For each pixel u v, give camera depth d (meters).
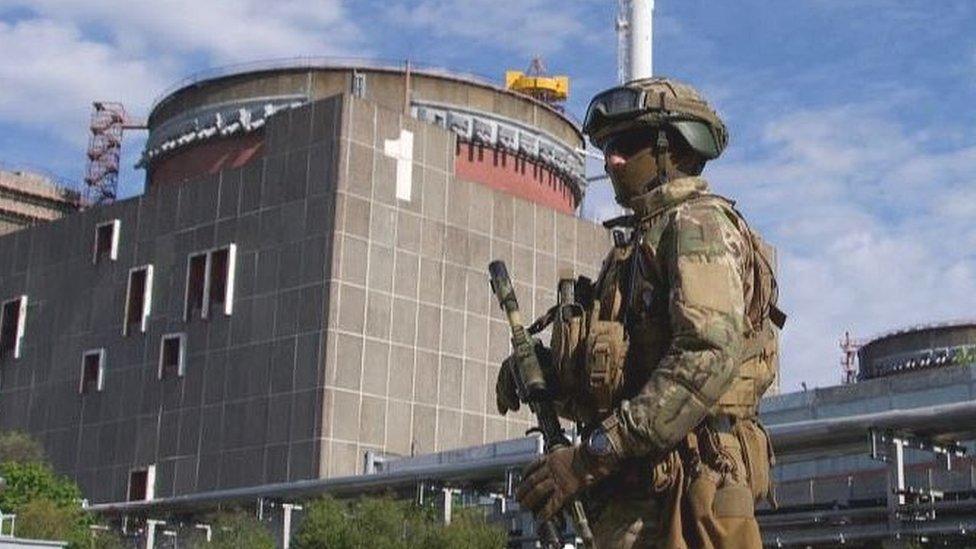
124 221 78.31
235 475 67.56
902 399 39.56
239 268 71.06
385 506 39.38
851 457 38.16
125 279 77.06
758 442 4.44
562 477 4.23
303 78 78.56
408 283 69.69
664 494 4.32
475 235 73.44
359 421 65.81
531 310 75.38
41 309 81.75
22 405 80.69
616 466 4.16
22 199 104.75
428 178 71.88
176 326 73.31
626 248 4.58
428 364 69.50
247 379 68.69
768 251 4.68
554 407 4.59
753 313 4.48
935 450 29.67
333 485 44.28
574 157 86.88
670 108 4.56
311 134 69.75
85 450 76.00
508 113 81.56
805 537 30.84
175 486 70.31
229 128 79.62
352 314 66.94
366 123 69.69
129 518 55.09
